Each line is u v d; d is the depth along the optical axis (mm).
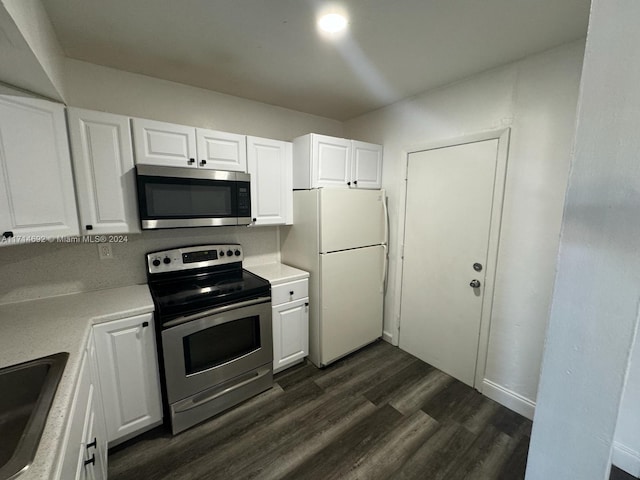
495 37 1622
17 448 725
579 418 773
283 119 2830
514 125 1908
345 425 1914
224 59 1879
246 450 1719
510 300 2016
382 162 2889
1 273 1727
